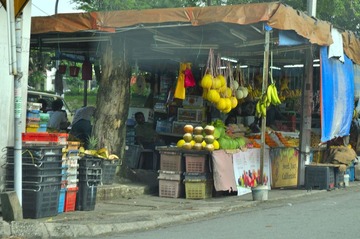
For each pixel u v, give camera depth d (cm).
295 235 859
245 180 1371
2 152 995
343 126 1606
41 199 942
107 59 1351
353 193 1445
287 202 1256
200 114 1630
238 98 1470
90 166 1062
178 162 1300
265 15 1128
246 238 837
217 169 1279
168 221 1002
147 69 1795
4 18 1014
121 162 1365
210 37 1342
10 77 1027
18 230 853
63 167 996
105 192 1225
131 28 1208
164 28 1218
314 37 1298
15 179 897
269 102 1252
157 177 1438
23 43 1045
